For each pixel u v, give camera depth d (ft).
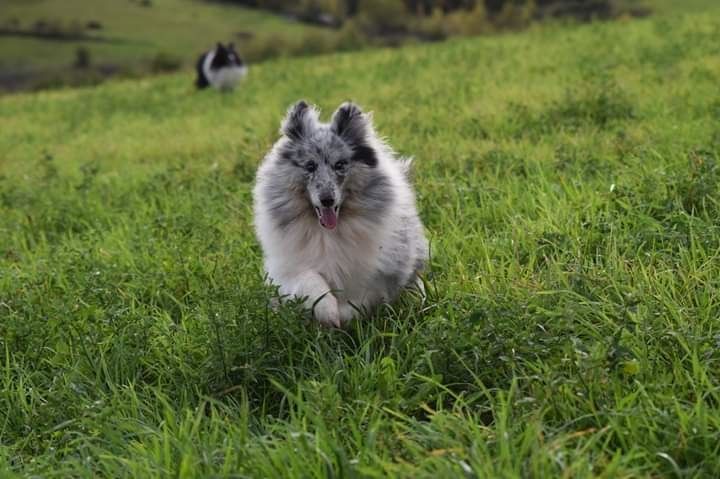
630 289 11.01
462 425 9.75
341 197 11.16
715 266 11.26
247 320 10.89
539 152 15.29
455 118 19.38
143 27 115.03
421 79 29.78
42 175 20.34
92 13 123.54
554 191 13.57
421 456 9.41
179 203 15.52
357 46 67.36
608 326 10.57
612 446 9.58
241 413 10.11
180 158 21.08
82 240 14.80
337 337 11.02
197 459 9.62
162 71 69.62
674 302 10.74
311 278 11.12
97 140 27.66
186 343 11.22
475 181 14.24
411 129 19.10
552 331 10.54
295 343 10.87
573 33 39.55
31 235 15.19
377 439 9.64
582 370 9.94
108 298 12.17
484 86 24.26
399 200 11.51
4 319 12.01
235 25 116.06
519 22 72.33
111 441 10.10
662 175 13.12
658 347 10.24
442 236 12.75
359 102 25.50
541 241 12.19
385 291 11.46
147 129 28.89
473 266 12.07
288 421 10.34
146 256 13.21
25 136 32.09
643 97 18.84
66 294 12.37
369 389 10.34
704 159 13.07
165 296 12.33
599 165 14.21
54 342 11.57
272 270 11.46
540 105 19.16
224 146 21.27
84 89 53.72
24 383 11.16
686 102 17.38
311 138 11.30
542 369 10.19
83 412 10.40
